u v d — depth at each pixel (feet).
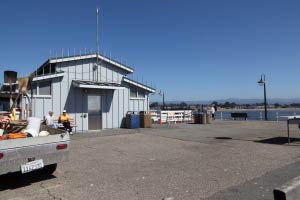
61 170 25.29
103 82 57.67
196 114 76.23
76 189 19.95
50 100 51.08
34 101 48.88
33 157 21.12
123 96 62.23
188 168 25.41
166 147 36.88
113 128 60.08
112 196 18.37
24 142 20.59
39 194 19.11
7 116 31.55
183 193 18.74
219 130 57.31
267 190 19.01
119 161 28.71
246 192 18.70
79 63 55.77
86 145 38.78
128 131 54.49
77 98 54.85
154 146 37.76
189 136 47.65
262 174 23.04
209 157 30.04
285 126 66.54
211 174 23.26
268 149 34.35
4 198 18.51
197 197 17.94
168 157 30.48
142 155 31.73
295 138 44.37
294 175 22.62
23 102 47.06
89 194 18.83
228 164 26.68
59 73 51.96
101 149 35.68
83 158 30.27
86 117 55.77
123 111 62.18
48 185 21.07
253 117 100.78
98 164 27.43
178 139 44.21
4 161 19.63
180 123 77.71
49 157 22.09
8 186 21.04
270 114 110.22
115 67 61.41
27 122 27.27
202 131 55.31
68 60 53.57
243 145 37.60
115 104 60.75
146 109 66.80
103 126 58.54
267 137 45.91
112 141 42.34
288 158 29.09
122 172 24.39
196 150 34.42
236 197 17.79
